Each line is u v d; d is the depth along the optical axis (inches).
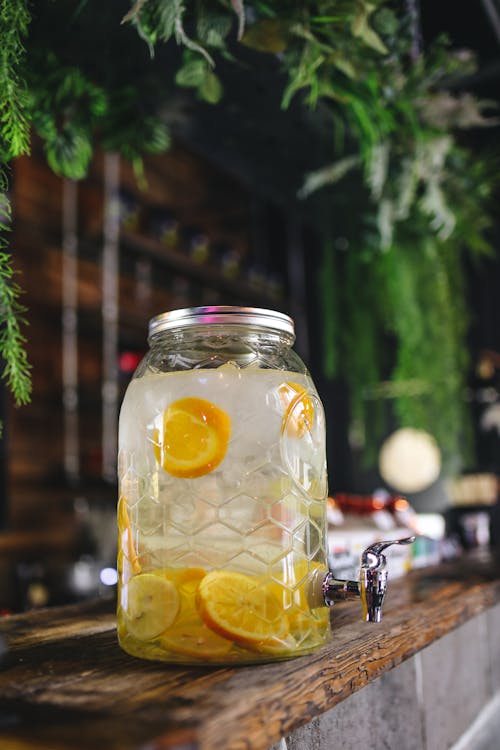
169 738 21.0
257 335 30.7
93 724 22.1
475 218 66.5
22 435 127.8
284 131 56.2
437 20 57.2
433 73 49.9
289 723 24.8
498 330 134.6
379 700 38.4
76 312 134.2
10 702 24.1
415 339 90.1
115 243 135.9
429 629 36.5
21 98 32.3
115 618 38.9
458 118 52.2
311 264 173.6
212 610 27.6
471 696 52.4
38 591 110.9
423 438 141.3
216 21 39.8
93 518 127.7
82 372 141.1
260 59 45.1
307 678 26.4
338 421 157.1
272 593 28.1
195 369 29.0
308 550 29.5
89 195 145.3
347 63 43.8
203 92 44.2
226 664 27.5
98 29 42.4
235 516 28.1
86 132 48.1
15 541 122.9
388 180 57.7
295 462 29.3
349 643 30.8
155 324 31.4
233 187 181.0
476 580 51.6
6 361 31.1
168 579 28.2
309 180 56.2
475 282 135.6
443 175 61.2
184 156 173.3
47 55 43.9
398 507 61.4
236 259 167.6
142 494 29.2
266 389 29.0
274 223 179.8
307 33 40.7
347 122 54.2
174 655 27.8
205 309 30.2
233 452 28.3
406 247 80.7
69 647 31.7
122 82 47.8
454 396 100.3
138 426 29.6
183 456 28.2
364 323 93.9
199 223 177.5
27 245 130.3
